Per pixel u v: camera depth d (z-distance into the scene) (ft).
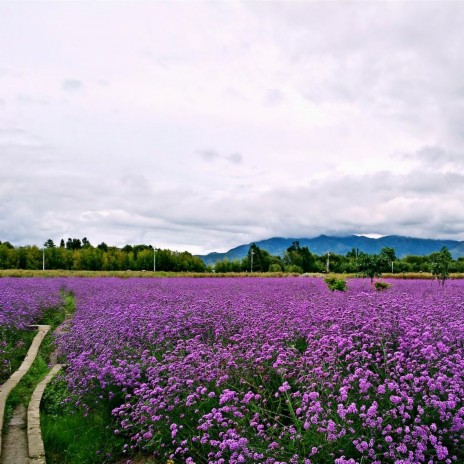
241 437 17.24
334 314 32.68
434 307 34.96
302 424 17.76
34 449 21.12
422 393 17.93
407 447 15.37
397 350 24.17
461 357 21.07
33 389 30.30
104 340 33.73
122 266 289.12
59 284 105.29
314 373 21.02
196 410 19.94
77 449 21.74
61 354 38.27
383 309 31.86
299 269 301.22
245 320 34.17
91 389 26.37
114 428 23.48
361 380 17.69
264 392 22.16
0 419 24.27
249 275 182.91
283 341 28.04
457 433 15.85
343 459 14.43
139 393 22.61
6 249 285.43
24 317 51.85
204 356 26.50
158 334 33.22
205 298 55.06
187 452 19.57
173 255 306.14
